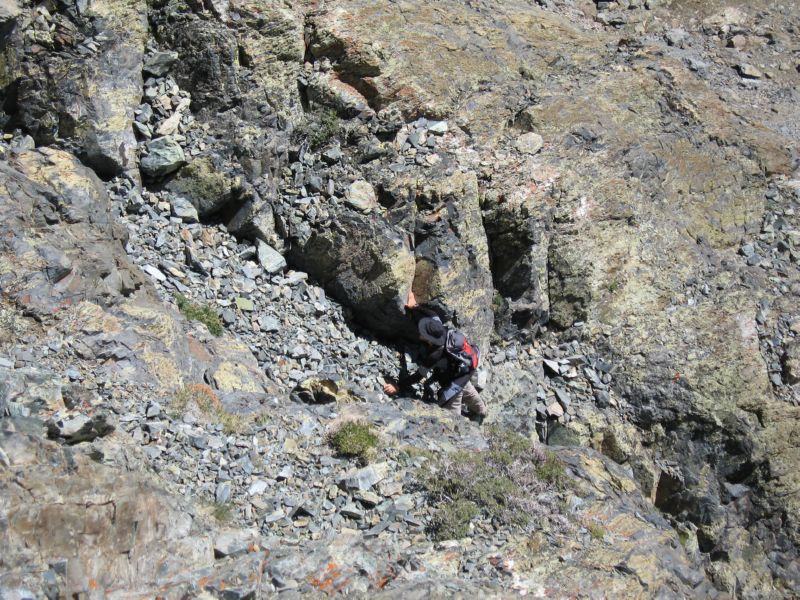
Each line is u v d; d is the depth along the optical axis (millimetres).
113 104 9828
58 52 9852
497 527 7469
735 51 14867
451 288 9938
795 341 10609
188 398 7625
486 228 10578
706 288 10969
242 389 8422
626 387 10234
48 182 8781
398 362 9922
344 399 8680
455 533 7223
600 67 12820
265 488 7195
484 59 11977
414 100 11031
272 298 9742
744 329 10578
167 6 10500
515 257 10539
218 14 10438
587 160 11219
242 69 10461
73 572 5637
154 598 5805
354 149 10539
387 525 7195
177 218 9828
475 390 9695
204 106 10320
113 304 8086
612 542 7754
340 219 9961
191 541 6309
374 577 6469
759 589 9422
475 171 10734
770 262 11555
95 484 6062
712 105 12867
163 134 9969
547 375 10383
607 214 10914
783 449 9773
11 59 9719
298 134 10523
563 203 10773
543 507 7809
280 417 8016
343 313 10055
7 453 5922
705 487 9766
